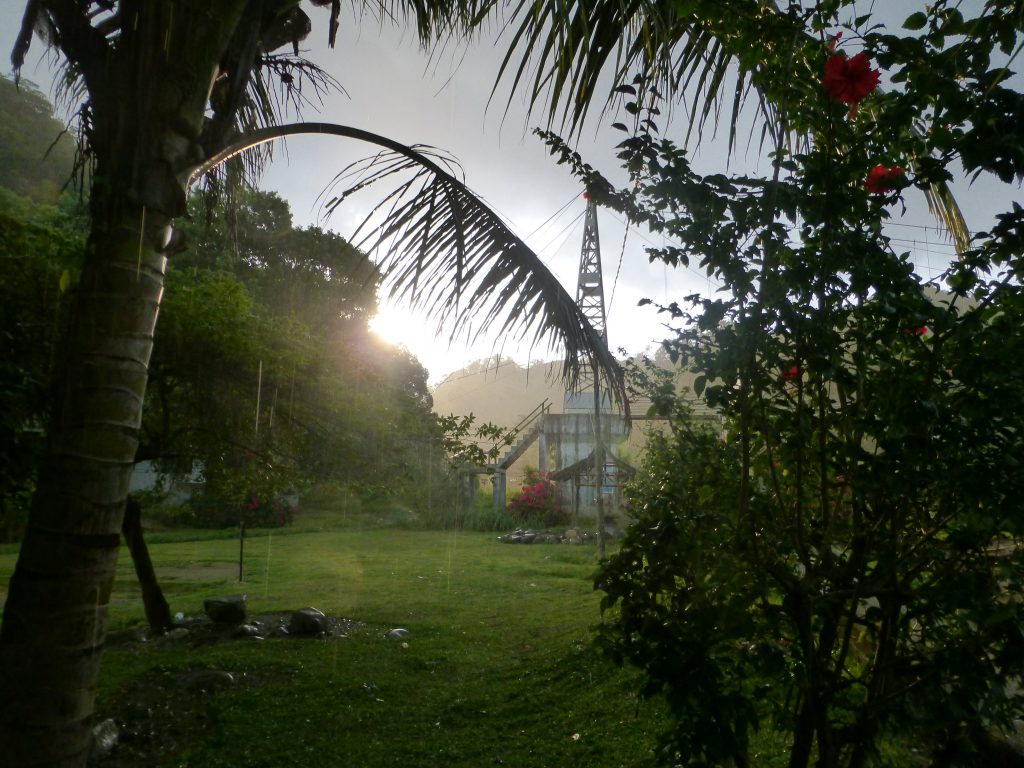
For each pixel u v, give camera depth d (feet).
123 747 16.28
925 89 6.34
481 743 16.43
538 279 12.89
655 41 8.39
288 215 33.96
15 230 17.29
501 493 95.30
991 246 6.55
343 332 24.80
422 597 38.19
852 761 7.28
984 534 6.54
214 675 20.75
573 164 8.04
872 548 6.98
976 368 6.39
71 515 8.34
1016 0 6.12
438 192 12.95
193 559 55.88
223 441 24.44
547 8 8.17
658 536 7.16
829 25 6.86
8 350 14.83
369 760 15.53
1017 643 6.15
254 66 12.69
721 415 8.41
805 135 7.65
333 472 24.81
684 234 7.12
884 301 6.44
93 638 8.41
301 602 36.63
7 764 7.97
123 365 8.71
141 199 8.95
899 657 6.98
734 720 6.77
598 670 20.25
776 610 7.14
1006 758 9.84
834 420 7.06
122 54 9.40
